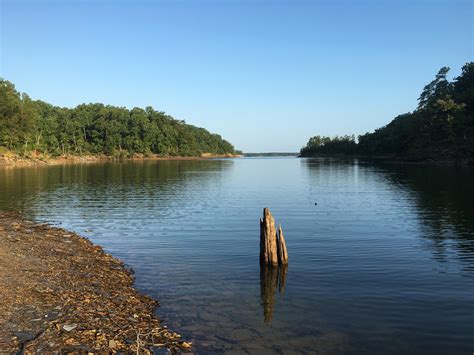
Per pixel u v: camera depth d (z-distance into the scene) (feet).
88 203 128.16
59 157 492.95
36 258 58.23
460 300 46.09
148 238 78.28
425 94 519.19
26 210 113.29
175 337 36.06
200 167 407.85
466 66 485.97
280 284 51.60
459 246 71.36
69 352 31.04
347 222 95.14
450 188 169.17
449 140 394.73
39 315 37.52
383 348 35.29
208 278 53.78
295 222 95.40
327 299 46.52
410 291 49.03
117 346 32.86
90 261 59.62
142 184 198.29
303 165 461.37
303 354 34.12
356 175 264.11
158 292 48.16
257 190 172.24
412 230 85.30
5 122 385.09
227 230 85.87
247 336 37.09
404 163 422.82
